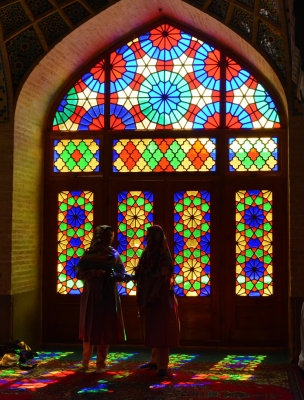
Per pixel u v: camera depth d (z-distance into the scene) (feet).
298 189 18.17
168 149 20.39
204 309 20.02
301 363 12.05
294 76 17.80
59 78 20.31
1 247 18.48
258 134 19.98
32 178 19.97
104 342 15.62
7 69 18.53
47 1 17.90
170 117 20.45
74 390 14.03
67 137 20.75
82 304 16.16
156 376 15.56
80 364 17.16
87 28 18.76
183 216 20.21
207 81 20.36
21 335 18.95
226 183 20.06
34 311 20.03
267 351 19.44
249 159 20.02
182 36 20.54
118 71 20.71
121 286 20.33
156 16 20.25
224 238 19.99
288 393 13.76
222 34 19.16
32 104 19.60
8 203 18.56
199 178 20.16
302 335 12.13
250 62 19.83
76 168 20.70
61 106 20.90
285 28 16.62
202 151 20.24
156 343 15.23
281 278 19.69
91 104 20.74
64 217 20.68
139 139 20.52
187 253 20.13
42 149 20.74
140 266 15.89
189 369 16.51
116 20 19.16
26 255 19.49
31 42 18.58
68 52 19.39
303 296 17.90
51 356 18.47
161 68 20.58
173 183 20.29
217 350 19.61
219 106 20.26
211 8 17.97
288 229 19.35
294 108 18.19
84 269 15.93
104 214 20.49
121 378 15.33
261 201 19.93
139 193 20.44
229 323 19.86
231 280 19.90
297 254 18.07
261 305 19.79
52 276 20.63
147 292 15.48
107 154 20.58
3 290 18.39
